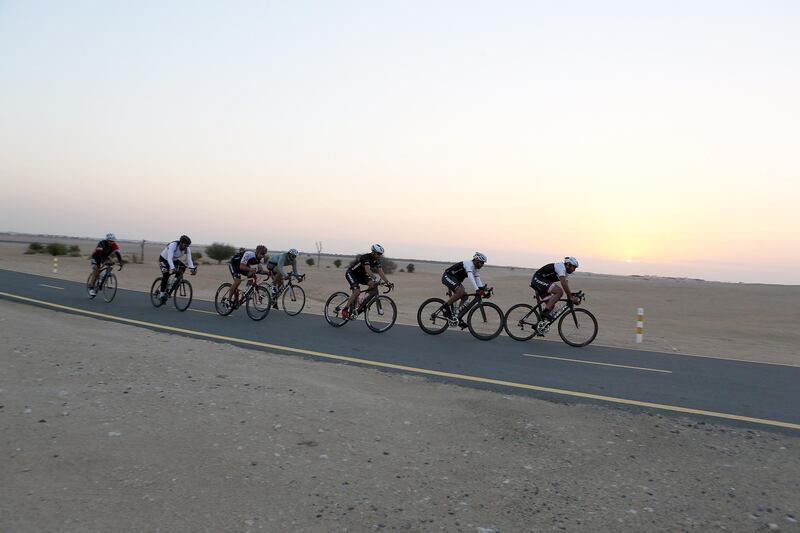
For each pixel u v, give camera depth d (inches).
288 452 193.0
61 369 277.0
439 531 150.6
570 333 496.4
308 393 262.4
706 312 1029.2
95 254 663.8
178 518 150.6
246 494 164.1
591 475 187.0
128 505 155.3
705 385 348.5
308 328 524.7
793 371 421.7
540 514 160.9
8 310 486.6
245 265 564.7
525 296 1189.7
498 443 210.8
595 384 335.0
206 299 797.2
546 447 209.0
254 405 239.0
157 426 208.8
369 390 280.4
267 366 323.0
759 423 262.1
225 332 478.9
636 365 411.2
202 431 206.7
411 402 259.4
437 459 194.1
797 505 171.6
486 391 295.4
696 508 167.6
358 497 165.5
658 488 179.3
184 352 343.0
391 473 181.9
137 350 334.0
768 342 668.7
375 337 490.3
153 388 254.8
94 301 663.1
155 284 631.2
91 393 242.1
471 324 507.2
